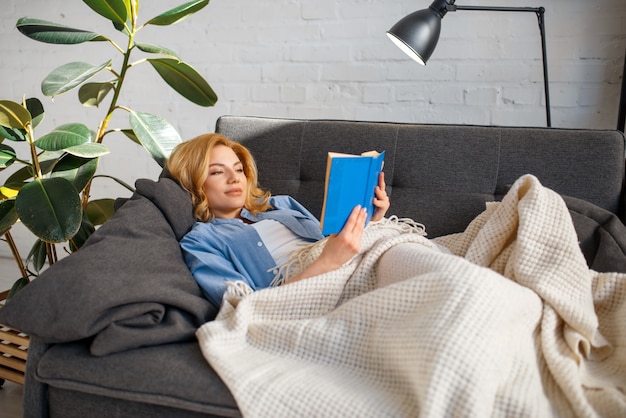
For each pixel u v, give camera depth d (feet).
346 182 4.07
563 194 5.30
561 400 3.30
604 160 5.26
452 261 3.67
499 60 7.42
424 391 3.05
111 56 9.16
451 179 5.60
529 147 5.46
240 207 5.54
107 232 4.49
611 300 4.01
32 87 9.68
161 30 8.86
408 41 5.73
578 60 7.14
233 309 4.18
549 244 4.05
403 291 3.62
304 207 5.96
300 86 8.34
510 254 4.33
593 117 7.21
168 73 6.35
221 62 8.67
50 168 5.71
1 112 5.28
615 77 7.04
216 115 8.84
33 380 3.88
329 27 8.06
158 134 6.16
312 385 3.34
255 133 6.25
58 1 9.23
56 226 5.01
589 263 4.67
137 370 3.62
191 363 3.67
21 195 5.14
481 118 7.63
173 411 3.58
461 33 7.51
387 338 3.50
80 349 3.85
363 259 4.54
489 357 3.16
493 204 4.82
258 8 8.35
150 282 4.04
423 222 5.56
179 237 5.03
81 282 3.84
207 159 5.37
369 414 3.11
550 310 3.77
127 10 5.78
